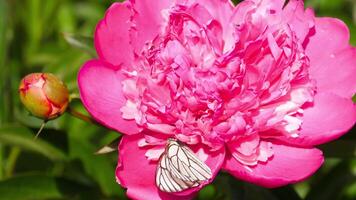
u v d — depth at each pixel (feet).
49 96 1.75
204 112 1.68
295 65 1.70
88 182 2.05
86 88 1.72
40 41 2.43
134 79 1.73
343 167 1.99
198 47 1.69
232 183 1.78
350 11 2.49
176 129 1.68
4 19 2.12
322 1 2.36
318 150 1.68
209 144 1.67
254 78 1.69
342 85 1.75
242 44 1.69
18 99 2.27
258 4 1.74
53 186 1.98
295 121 1.69
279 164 1.68
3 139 1.92
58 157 2.01
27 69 2.38
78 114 1.80
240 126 1.65
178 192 1.59
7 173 2.12
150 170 1.69
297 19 1.74
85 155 2.01
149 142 1.69
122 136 1.74
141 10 1.76
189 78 1.67
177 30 1.72
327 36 1.78
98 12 2.53
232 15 1.73
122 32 1.77
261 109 1.71
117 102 1.74
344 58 1.76
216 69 1.66
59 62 2.19
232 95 1.68
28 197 1.96
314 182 2.21
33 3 2.42
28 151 2.12
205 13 1.72
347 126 1.65
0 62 2.11
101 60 1.75
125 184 1.65
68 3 2.48
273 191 1.83
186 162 1.61
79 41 1.94
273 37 1.68
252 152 1.66
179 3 1.75
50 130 1.93
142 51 1.71
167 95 1.69
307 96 1.71
